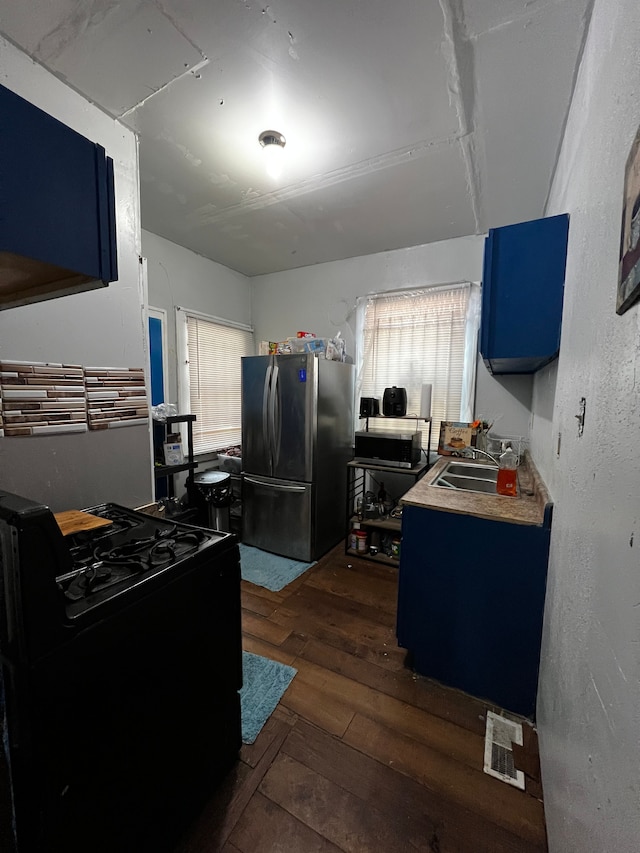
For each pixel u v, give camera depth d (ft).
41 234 2.23
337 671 5.40
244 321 12.28
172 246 9.66
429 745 4.29
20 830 2.29
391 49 4.09
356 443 9.19
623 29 2.49
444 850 3.30
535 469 6.41
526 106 4.82
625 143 2.36
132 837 2.91
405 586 5.34
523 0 3.49
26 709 2.21
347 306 10.84
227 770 3.93
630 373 2.08
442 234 9.04
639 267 1.84
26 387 4.17
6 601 2.20
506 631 4.77
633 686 1.73
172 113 5.08
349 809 3.62
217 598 3.61
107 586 2.77
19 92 4.09
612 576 2.12
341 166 6.25
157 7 3.65
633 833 1.64
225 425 11.75
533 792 3.79
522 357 5.25
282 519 9.19
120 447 5.20
